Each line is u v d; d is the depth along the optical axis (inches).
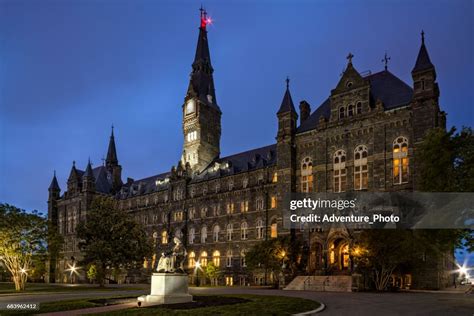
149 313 962.1
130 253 2829.7
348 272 2149.4
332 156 2501.2
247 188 3159.5
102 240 2800.2
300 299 1339.8
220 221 3321.9
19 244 2401.6
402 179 2186.3
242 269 3026.6
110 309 1078.4
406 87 2393.0
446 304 1195.9
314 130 2618.1
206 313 962.7
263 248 2434.8
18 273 2428.6
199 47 4372.5
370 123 2362.2
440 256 1785.2
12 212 2449.6
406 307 1128.2
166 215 3848.4
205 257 3376.0
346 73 2559.1
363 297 1455.5
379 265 1946.4
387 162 2251.5
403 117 2234.3
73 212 4793.3
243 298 1369.3
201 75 4264.3
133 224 2962.6
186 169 3796.8
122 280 4003.4
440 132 1357.0
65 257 4672.7
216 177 3462.1
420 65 2176.4
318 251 2437.3
